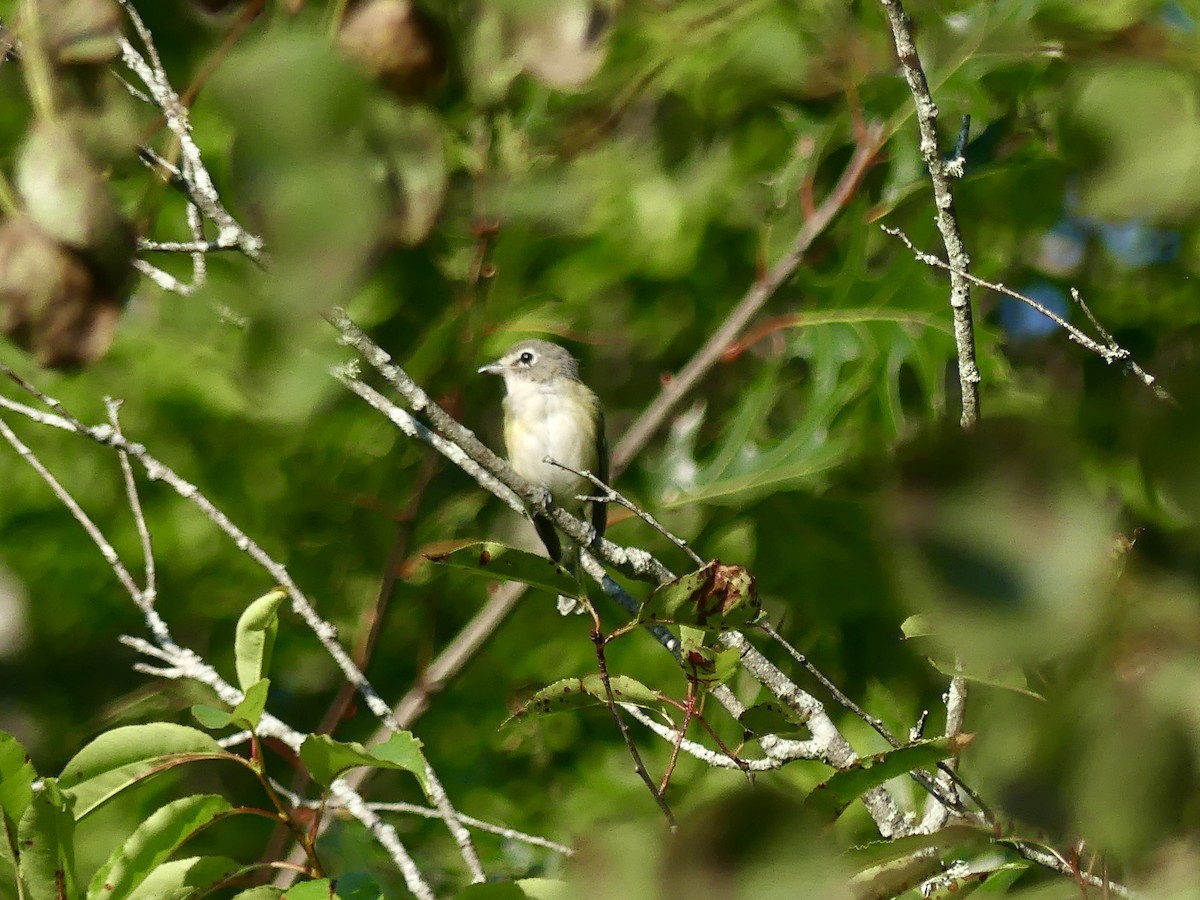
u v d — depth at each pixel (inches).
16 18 113.3
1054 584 74.4
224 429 422.3
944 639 75.5
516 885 177.6
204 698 434.0
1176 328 452.8
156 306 402.3
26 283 106.4
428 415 277.1
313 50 80.5
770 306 509.0
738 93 454.3
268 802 431.2
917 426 77.1
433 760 445.7
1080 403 100.5
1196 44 159.0
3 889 201.9
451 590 470.6
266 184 77.5
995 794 87.1
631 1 103.9
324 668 460.4
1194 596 80.4
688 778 420.8
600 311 486.9
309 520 447.8
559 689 217.9
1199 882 79.5
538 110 385.7
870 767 157.2
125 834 397.4
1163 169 114.8
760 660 259.0
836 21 445.1
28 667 442.9
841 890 80.6
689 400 504.1
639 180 478.3
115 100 113.5
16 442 274.1
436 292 420.5
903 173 478.0
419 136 81.4
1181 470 81.7
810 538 446.9
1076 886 118.6
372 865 350.0
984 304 497.4
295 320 76.2
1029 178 462.3
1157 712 80.9
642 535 472.1
